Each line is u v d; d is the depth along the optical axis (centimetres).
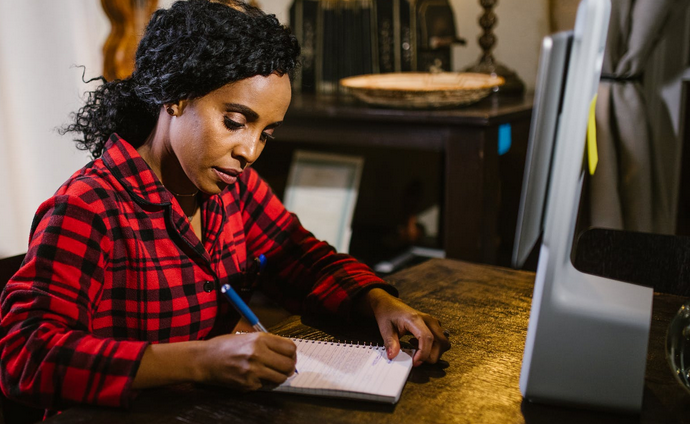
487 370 89
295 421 74
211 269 106
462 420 75
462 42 249
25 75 281
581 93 71
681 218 209
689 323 78
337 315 108
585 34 70
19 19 276
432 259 143
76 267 86
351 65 279
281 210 128
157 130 101
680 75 189
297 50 97
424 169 296
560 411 78
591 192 198
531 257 154
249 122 94
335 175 264
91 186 93
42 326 79
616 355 76
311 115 228
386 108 217
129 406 76
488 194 207
